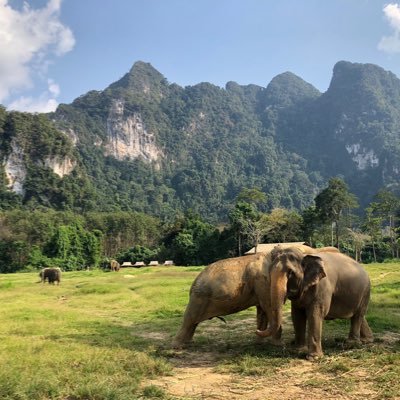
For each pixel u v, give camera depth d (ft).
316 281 25.71
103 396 18.35
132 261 270.26
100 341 31.65
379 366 23.34
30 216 298.76
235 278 29.37
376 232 241.76
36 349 27.94
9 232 275.59
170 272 126.62
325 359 25.07
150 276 113.50
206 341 31.37
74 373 21.77
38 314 45.96
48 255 249.14
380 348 27.27
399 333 33.40
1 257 256.32
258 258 29.86
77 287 86.74
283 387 20.49
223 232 254.27
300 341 28.71
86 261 256.93
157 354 27.63
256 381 21.59
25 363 23.85
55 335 34.40
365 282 29.63
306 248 29.22
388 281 77.15
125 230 322.55
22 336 34.37
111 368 22.97
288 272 26.08
